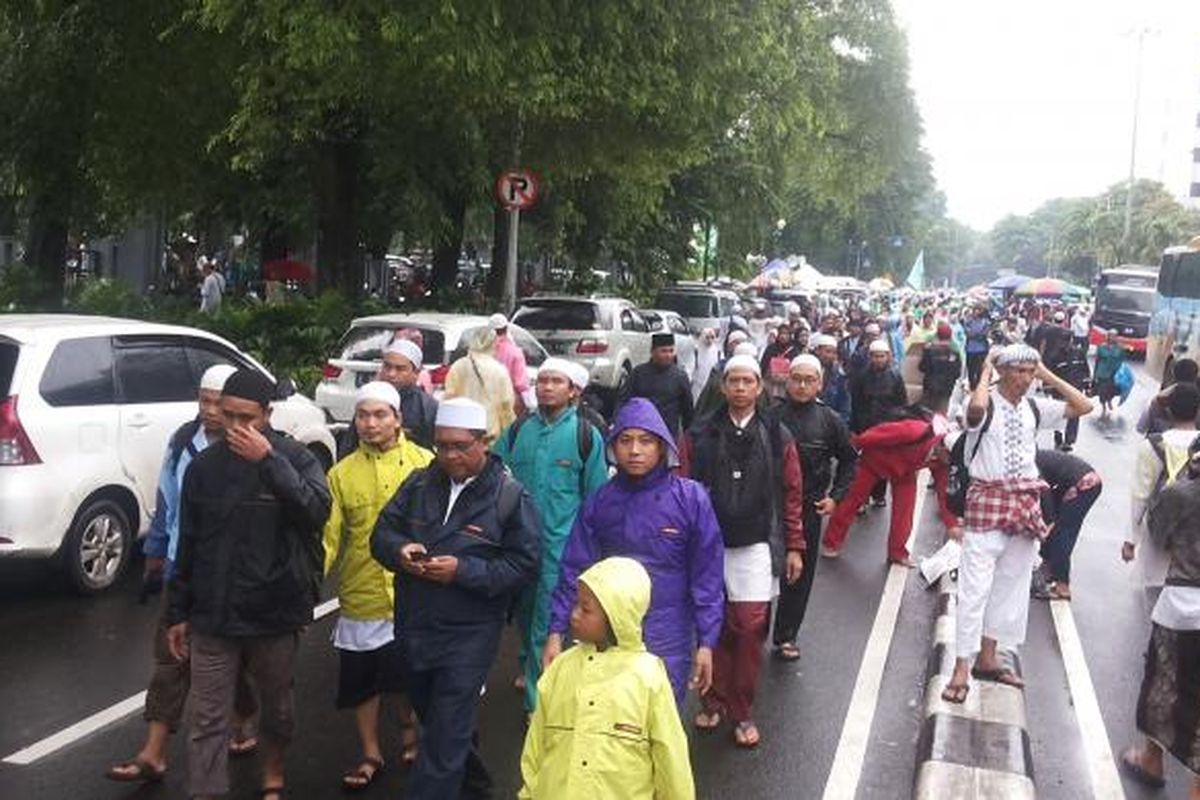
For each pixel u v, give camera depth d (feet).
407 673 16.25
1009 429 22.58
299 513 16.31
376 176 66.85
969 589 22.54
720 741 21.39
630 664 12.39
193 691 16.46
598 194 90.89
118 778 18.51
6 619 26.71
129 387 29.27
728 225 109.50
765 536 20.89
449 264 90.89
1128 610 31.50
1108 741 22.11
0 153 62.59
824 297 151.23
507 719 21.88
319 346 55.16
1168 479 21.91
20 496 26.45
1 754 19.49
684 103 53.11
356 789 18.49
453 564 15.67
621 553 17.22
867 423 43.80
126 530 29.19
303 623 16.85
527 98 46.83
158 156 60.70
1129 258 262.47
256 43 48.06
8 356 27.25
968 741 20.47
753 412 21.21
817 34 100.17
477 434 16.12
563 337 63.62
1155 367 109.29
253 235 93.30
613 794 12.14
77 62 56.54
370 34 44.06
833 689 24.44
